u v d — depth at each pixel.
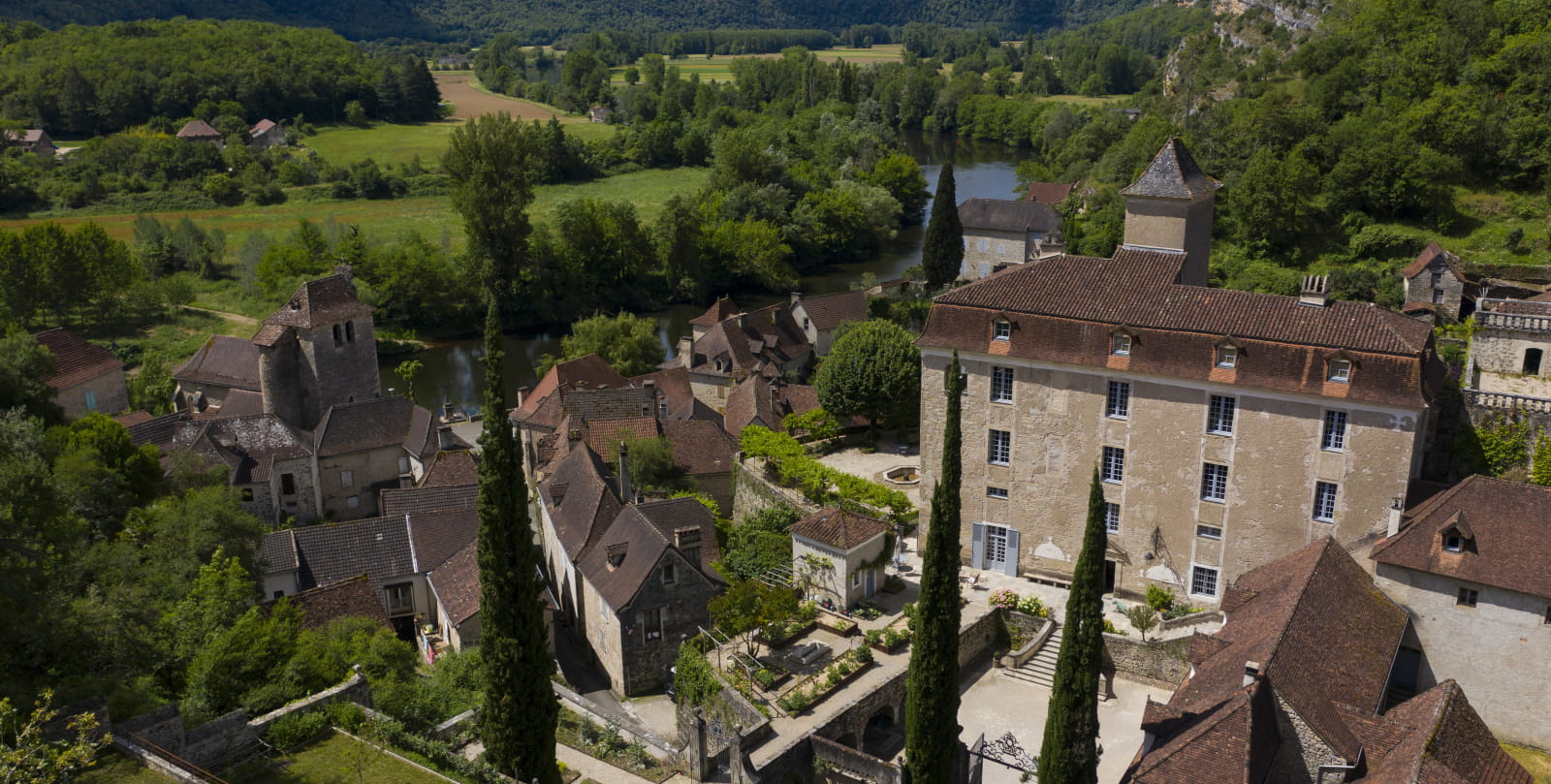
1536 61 144.12
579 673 69.81
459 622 65.62
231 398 110.62
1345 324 60.09
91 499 73.00
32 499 59.06
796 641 65.38
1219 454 63.19
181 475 84.94
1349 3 181.50
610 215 184.50
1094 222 164.75
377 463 100.31
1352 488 59.84
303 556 74.50
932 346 70.38
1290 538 62.34
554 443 96.00
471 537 77.94
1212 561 65.00
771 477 88.00
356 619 63.97
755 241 185.62
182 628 57.69
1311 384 59.31
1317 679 48.00
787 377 126.00
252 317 160.62
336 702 52.06
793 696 57.47
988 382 69.62
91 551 63.00
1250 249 138.25
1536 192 136.00
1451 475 65.88
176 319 157.62
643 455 87.75
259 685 55.03
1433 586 54.81
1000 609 66.56
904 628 65.69
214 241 181.12
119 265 155.12
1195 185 74.44
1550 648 52.16
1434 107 140.12
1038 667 64.12
